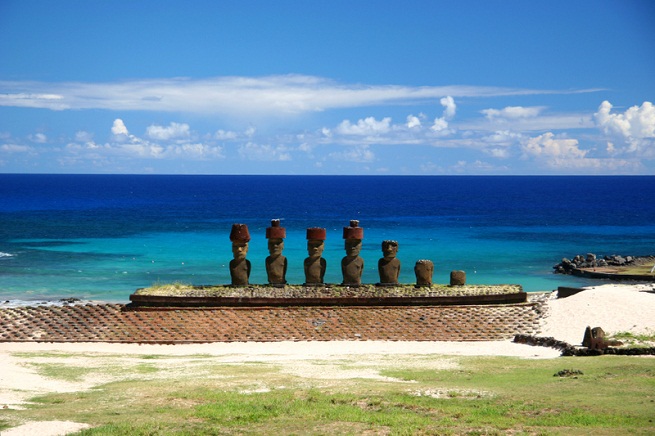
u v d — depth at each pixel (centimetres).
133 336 3228
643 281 5794
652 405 1970
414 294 3562
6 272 6200
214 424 1898
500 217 13812
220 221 12138
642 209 16788
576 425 1808
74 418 1944
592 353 2788
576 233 10350
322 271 3738
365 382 2383
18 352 2952
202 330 3269
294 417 1952
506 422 1858
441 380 2412
